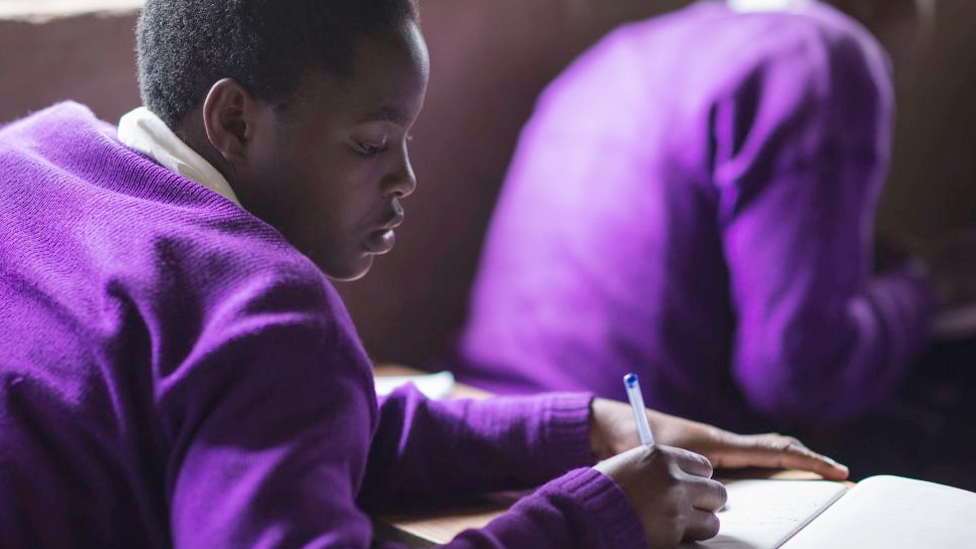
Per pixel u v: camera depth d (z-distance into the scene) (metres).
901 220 3.68
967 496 1.14
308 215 1.08
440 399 1.35
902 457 2.54
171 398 0.88
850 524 1.08
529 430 1.28
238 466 0.84
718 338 1.90
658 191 1.90
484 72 2.44
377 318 2.40
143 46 1.12
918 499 1.13
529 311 2.01
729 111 1.84
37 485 0.96
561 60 2.55
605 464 1.04
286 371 0.87
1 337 1.00
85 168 1.07
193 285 0.93
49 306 0.98
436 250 2.46
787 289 1.79
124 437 0.93
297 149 1.04
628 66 2.03
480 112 2.46
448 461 1.28
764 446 1.28
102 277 0.95
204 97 1.06
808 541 1.05
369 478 1.28
